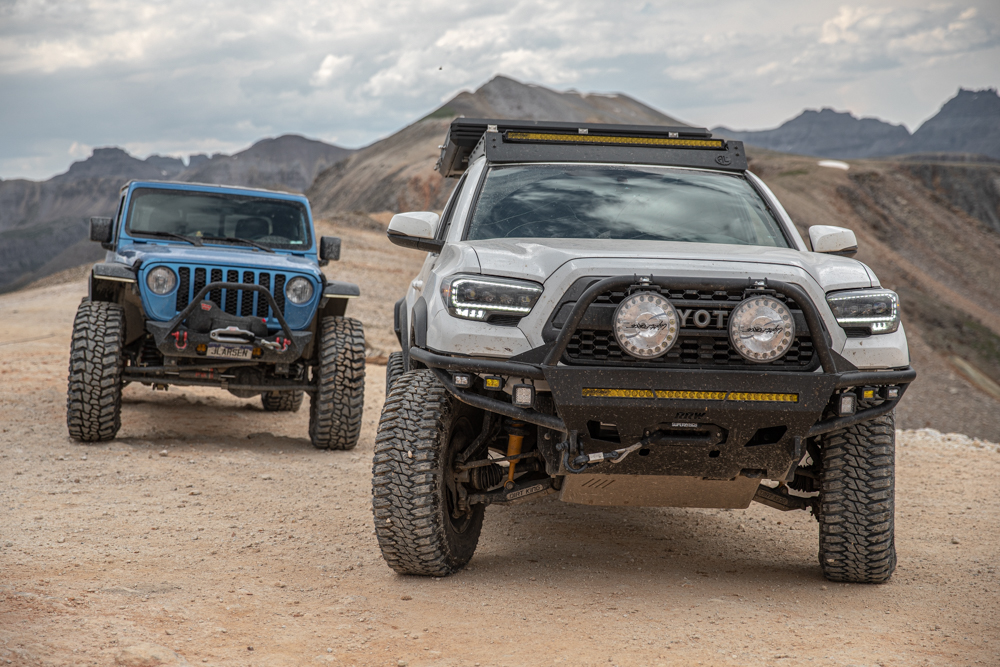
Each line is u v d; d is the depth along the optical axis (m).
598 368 3.52
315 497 5.67
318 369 7.63
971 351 117.19
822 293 3.72
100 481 5.76
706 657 3.10
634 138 5.20
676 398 3.51
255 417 9.34
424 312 3.96
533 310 3.64
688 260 3.67
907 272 159.38
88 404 6.79
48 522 4.71
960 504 6.26
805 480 4.40
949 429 87.62
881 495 3.93
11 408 8.41
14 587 3.51
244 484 5.94
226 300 7.07
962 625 3.59
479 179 4.86
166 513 5.07
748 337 3.48
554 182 4.85
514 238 4.39
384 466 3.86
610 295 3.57
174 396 10.36
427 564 3.92
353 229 52.81
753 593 3.98
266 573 4.02
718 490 3.96
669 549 4.82
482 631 3.32
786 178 189.50
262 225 8.40
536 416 3.65
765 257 3.80
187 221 8.18
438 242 4.61
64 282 33.19
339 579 3.98
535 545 4.78
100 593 3.52
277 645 3.09
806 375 3.55
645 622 3.48
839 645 3.27
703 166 5.14
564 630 3.36
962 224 186.25
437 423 3.89
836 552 4.04
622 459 3.69
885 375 3.73
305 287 7.30
